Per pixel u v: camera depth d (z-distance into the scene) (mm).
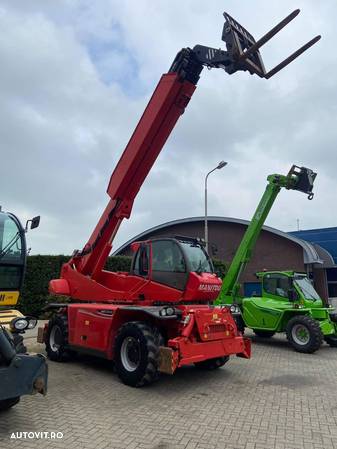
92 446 4340
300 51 6758
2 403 5055
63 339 8641
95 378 7320
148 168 8250
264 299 12492
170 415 5371
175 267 7543
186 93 7773
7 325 5480
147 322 7082
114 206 8383
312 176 12859
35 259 16203
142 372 6496
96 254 8680
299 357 9969
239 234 27312
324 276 26359
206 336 6969
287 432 4863
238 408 5723
